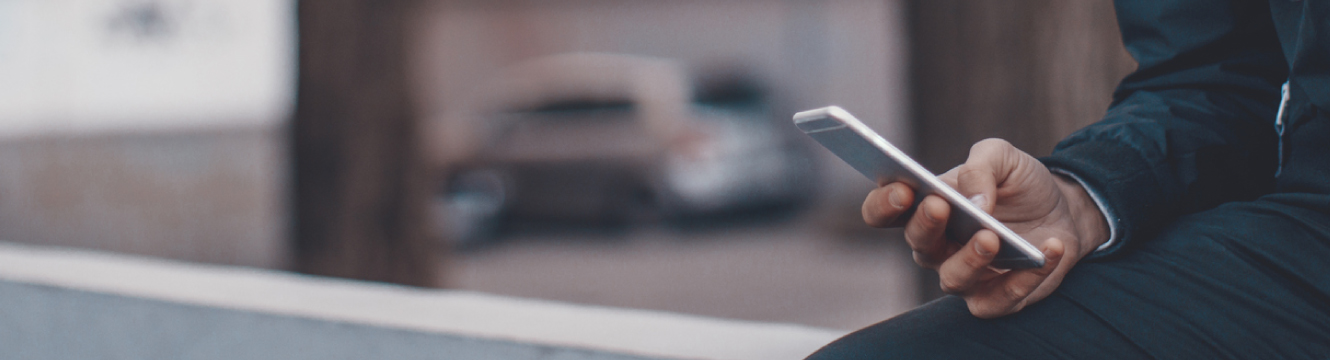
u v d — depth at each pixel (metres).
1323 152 0.90
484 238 8.18
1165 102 1.04
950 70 2.85
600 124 8.34
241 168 5.83
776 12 10.59
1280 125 0.98
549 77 8.66
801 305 5.59
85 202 5.97
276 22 5.70
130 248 5.95
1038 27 2.68
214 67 5.76
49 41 5.85
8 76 5.92
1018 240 0.78
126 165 5.91
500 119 8.57
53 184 5.99
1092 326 0.88
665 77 8.43
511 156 8.37
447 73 12.66
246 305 1.68
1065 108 2.65
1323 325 0.85
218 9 5.72
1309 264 0.87
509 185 8.37
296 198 3.88
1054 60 2.66
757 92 8.81
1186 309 0.87
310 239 3.86
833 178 8.52
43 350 1.83
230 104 5.77
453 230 7.93
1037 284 0.84
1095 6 2.61
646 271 6.69
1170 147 0.97
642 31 12.36
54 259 2.16
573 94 8.53
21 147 5.95
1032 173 0.88
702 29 11.54
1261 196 1.03
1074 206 0.94
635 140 8.20
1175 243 0.94
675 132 8.16
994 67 2.76
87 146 5.93
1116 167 0.94
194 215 5.93
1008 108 2.75
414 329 1.54
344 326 1.59
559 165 8.30
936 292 3.06
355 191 3.81
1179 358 0.84
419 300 1.75
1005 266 0.83
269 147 5.80
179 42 5.77
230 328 1.67
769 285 6.12
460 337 1.51
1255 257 0.89
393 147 3.81
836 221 7.62
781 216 8.50
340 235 3.83
